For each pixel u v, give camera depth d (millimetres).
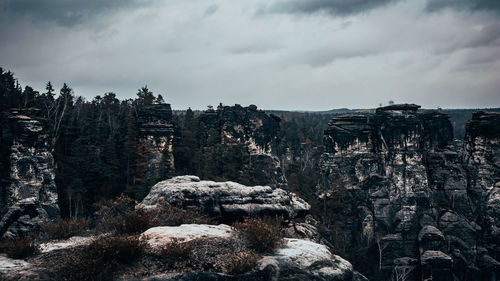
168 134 81562
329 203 95875
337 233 82688
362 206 96688
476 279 87125
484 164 97750
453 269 87688
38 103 73625
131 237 11086
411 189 96250
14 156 54875
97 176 66062
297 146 169750
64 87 83438
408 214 93875
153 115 80750
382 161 101062
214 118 110625
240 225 13680
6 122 56375
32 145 56750
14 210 32938
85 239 13766
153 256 10836
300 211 25359
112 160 67875
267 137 109125
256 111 108750
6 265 10031
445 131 107438
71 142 68750
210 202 20453
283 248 13188
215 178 76062
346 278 12805
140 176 73250
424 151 103625
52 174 58719
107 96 108438
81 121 81375
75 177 62750
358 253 76688
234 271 10906
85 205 63250
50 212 56250
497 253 90625
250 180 82500
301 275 11773
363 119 106688
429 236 87312
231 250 11906
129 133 74125
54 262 10117
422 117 105625
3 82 69625
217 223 19438
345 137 105125
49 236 13945
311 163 146250
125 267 10203
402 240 91062
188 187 20391
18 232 14289
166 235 12523
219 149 83938
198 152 83625
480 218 95438
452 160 102938
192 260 10930
